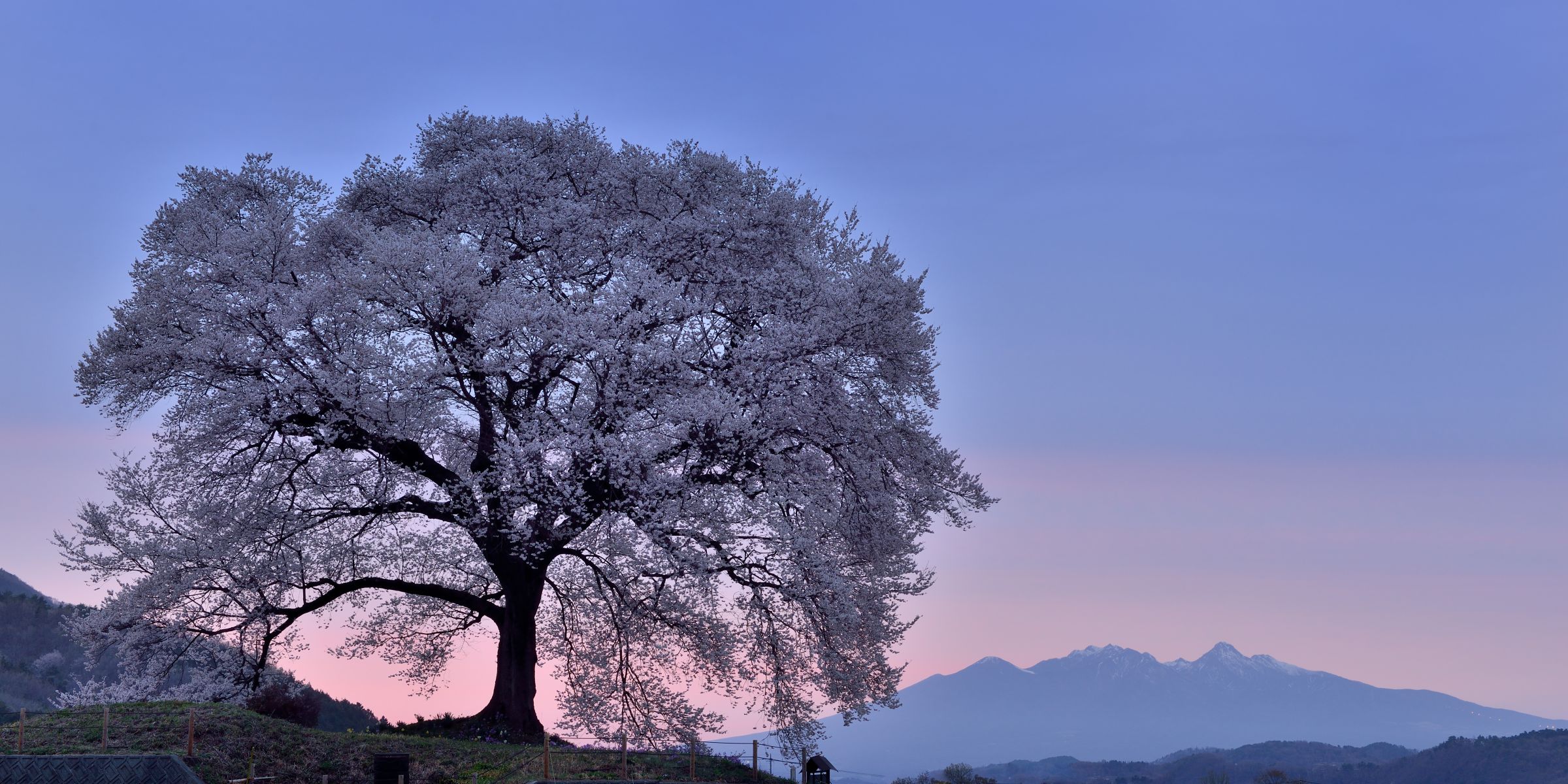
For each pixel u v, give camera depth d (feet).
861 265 85.30
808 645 86.58
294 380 75.66
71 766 60.03
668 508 75.20
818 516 80.28
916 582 90.58
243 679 90.27
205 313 78.07
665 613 83.92
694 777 76.59
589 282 90.27
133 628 87.56
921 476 89.71
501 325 75.97
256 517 84.33
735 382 80.79
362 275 77.05
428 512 86.38
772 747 83.66
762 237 89.71
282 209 84.99
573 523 82.07
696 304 82.84
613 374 76.79
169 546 85.56
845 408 83.66
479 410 84.28
